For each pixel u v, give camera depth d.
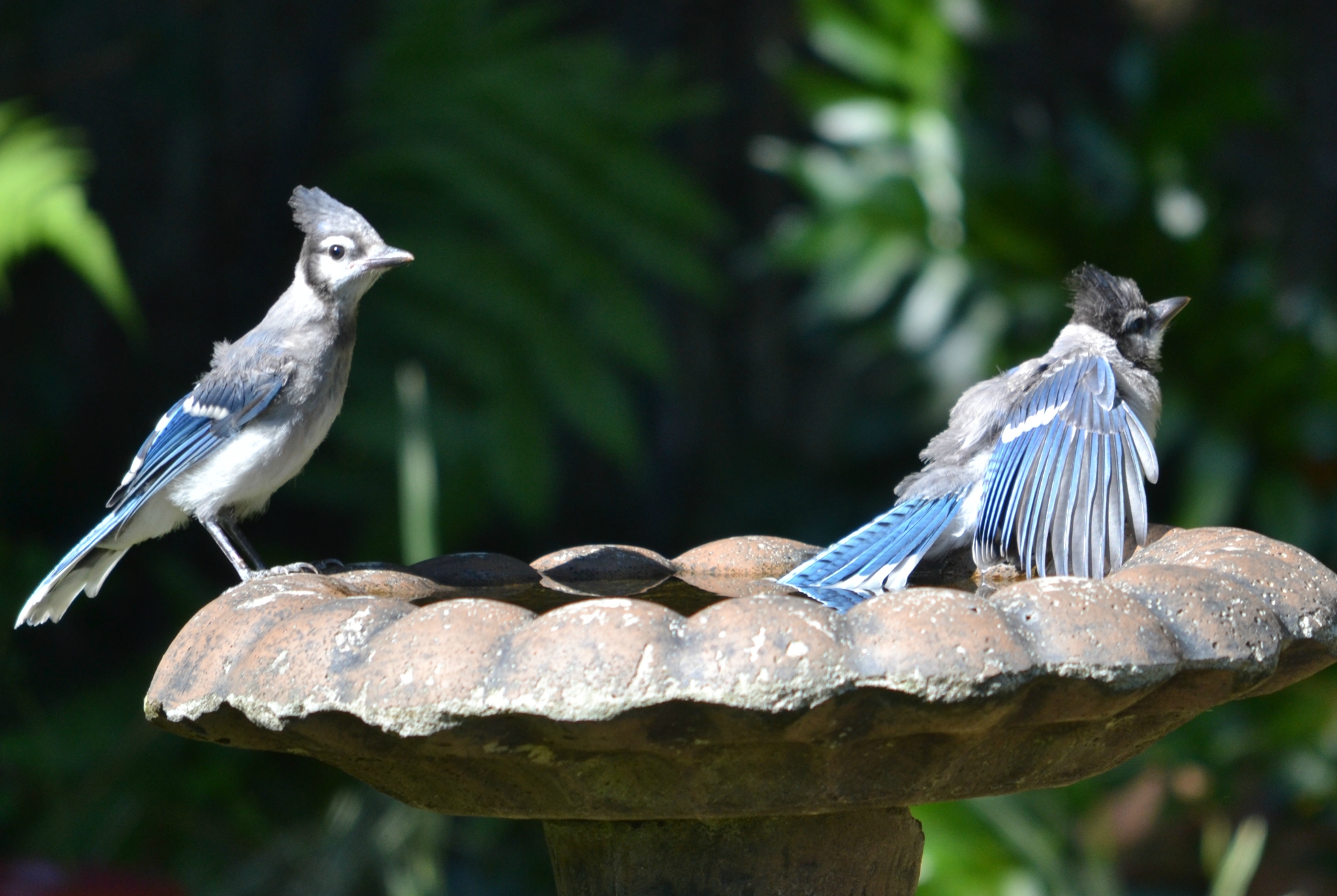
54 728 10.39
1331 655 4.26
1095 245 11.89
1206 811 9.89
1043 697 3.69
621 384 14.93
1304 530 11.45
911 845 4.86
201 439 6.57
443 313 12.02
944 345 12.66
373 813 9.26
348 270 6.78
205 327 14.37
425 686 3.57
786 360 16.20
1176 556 4.66
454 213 12.77
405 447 11.50
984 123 12.77
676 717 3.54
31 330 14.02
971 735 3.86
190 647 4.15
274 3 14.44
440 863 10.20
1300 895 9.88
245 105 14.41
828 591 4.70
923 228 12.30
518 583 5.65
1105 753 4.29
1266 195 14.65
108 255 9.55
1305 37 14.80
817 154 14.92
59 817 9.73
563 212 12.27
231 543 6.73
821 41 12.62
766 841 4.52
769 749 3.84
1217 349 11.54
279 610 4.05
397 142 12.39
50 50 13.82
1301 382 11.42
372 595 4.78
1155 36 15.30
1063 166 12.09
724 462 15.92
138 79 14.06
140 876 6.98
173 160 14.25
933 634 3.50
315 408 6.76
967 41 12.53
